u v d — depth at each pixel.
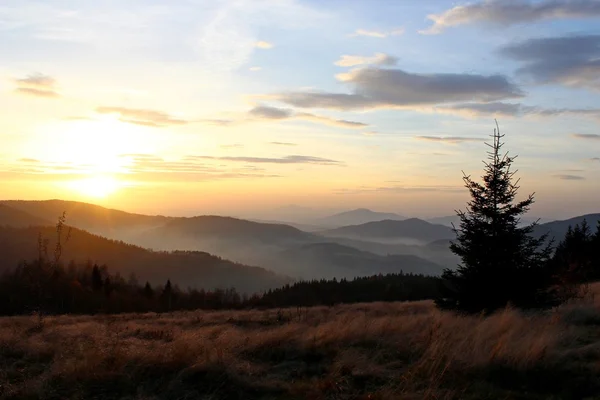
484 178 15.54
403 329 10.11
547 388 6.42
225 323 17.59
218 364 7.15
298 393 6.25
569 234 40.50
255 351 8.60
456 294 15.71
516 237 14.99
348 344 8.97
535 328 9.50
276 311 25.77
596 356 7.62
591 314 11.71
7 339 9.68
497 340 8.25
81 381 6.64
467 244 15.62
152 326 16.05
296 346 8.78
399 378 6.72
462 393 6.06
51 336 11.10
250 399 6.14
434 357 7.31
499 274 14.98
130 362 7.25
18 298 33.81
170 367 7.16
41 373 7.31
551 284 15.89
